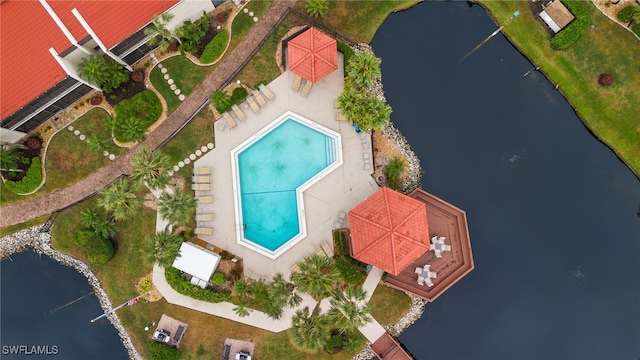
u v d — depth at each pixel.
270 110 46.12
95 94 45.62
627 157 46.66
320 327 38.66
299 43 42.56
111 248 44.91
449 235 44.56
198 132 45.91
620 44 45.91
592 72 46.31
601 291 47.34
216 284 44.06
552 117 47.91
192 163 45.91
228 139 45.91
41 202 45.91
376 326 46.06
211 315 45.50
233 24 46.22
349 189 45.91
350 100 41.84
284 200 46.06
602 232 47.72
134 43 42.91
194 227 45.50
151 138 45.84
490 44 47.97
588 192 47.91
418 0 47.59
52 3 39.75
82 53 41.94
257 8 46.41
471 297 47.59
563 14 45.47
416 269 43.94
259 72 46.16
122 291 46.09
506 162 48.16
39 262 47.09
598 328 47.22
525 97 48.09
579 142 47.88
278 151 46.19
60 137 45.72
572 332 47.31
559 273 47.59
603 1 45.88
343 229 45.25
